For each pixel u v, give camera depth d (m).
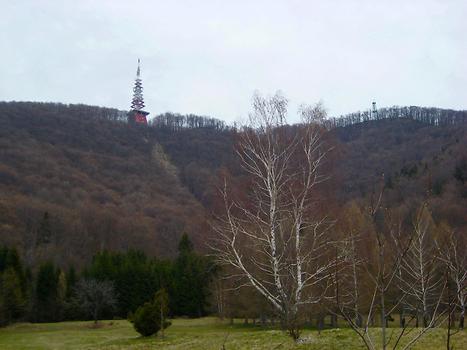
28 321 64.44
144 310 36.72
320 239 16.67
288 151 17.36
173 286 68.25
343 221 16.59
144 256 76.12
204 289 63.12
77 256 84.69
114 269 68.81
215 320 57.12
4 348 34.72
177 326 50.97
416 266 12.50
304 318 17.59
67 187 100.75
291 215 16.78
